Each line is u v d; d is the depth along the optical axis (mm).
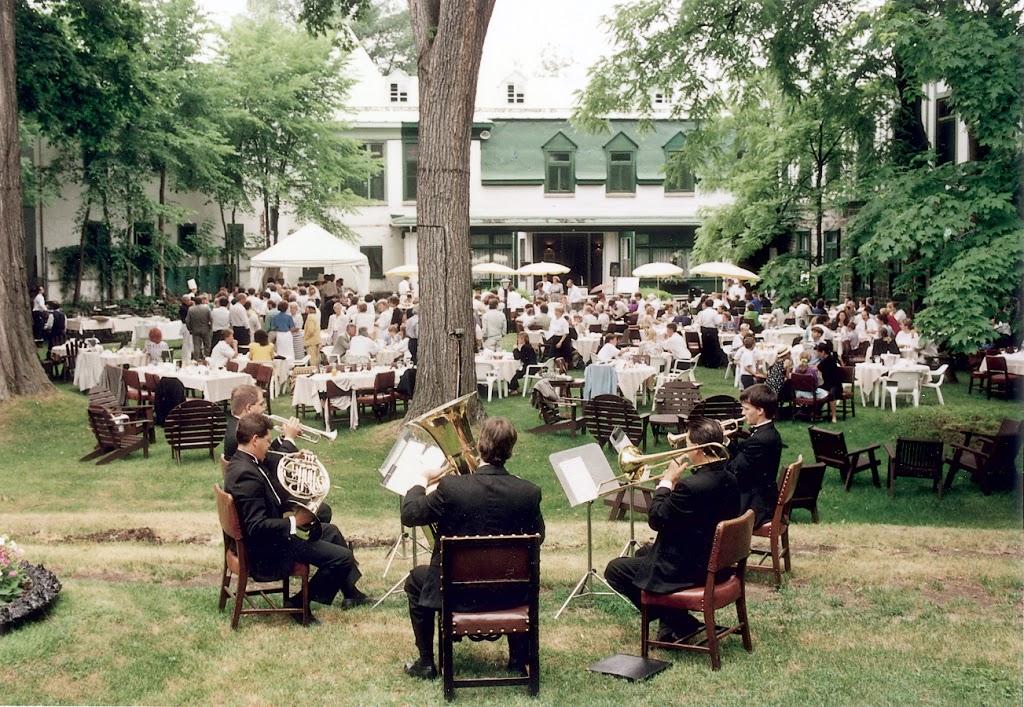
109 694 5707
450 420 6145
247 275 41938
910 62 17969
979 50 17266
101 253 32656
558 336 21984
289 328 21719
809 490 11398
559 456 6777
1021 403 17953
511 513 5688
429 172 15586
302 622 6902
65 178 31453
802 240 39000
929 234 18359
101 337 26391
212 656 6305
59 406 18078
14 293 18328
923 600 7543
